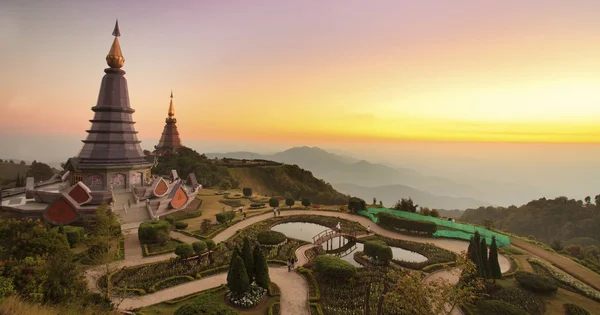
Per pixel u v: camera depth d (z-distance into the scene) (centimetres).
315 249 4509
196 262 3844
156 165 10038
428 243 4872
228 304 2955
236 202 7538
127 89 6338
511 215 11638
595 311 3028
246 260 3075
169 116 12594
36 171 10150
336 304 3034
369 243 4222
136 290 3094
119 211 5431
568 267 4088
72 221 4894
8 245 2658
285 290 3297
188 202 6706
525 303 3002
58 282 2239
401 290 2386
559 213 10369
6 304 1770
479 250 3412
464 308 2956
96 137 5956
